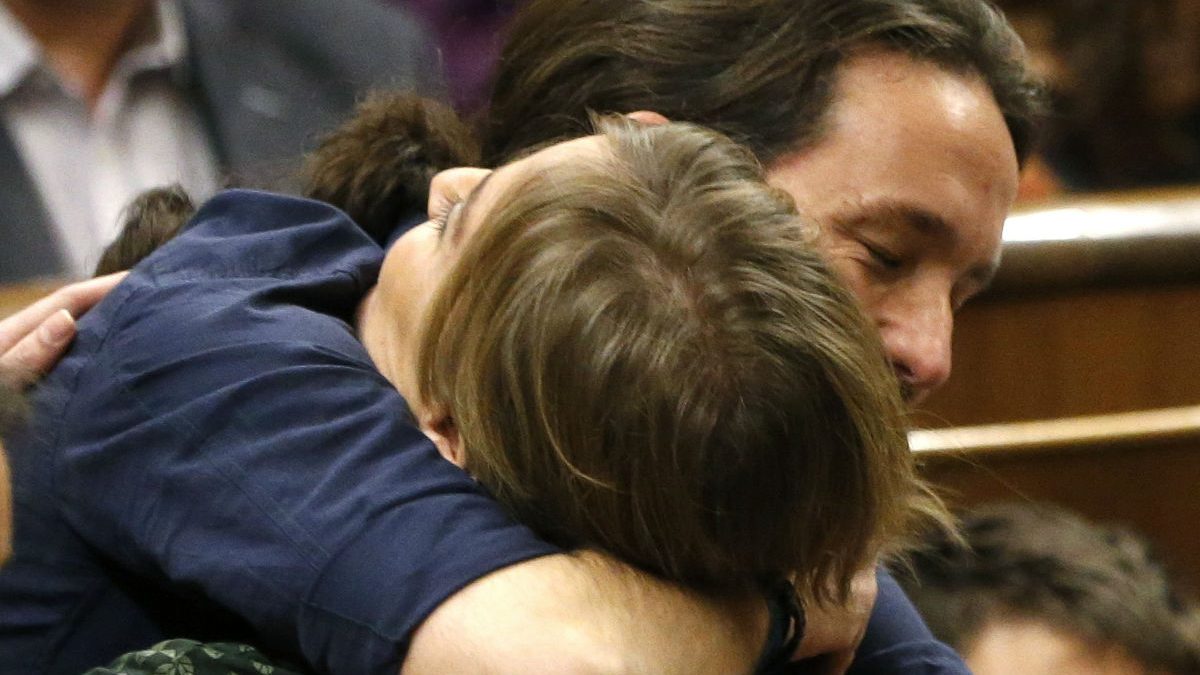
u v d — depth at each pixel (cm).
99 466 345
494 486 322
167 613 358
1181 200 665
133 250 427
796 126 399
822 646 362
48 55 657
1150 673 529
